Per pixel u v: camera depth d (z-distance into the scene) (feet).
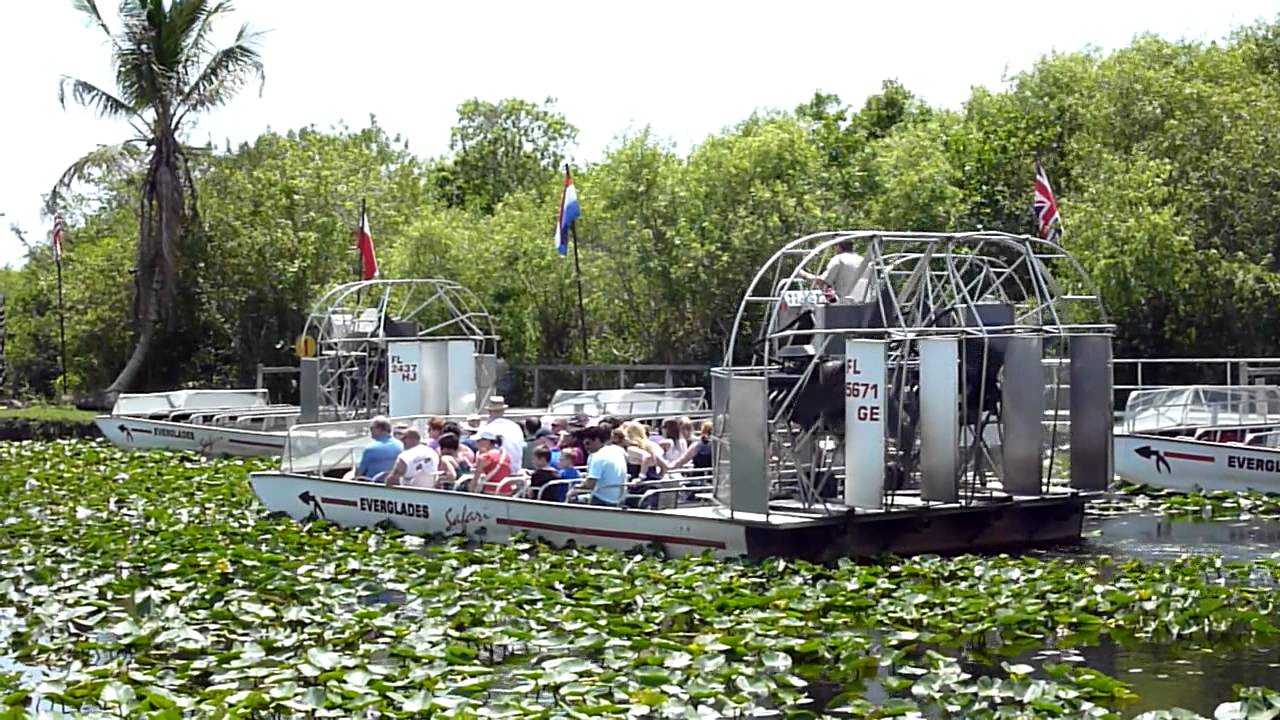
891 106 176.14
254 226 143.84
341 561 50.85
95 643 38.65
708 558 49.49
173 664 37.45
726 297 113.80
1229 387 77.77
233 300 141.69
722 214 115.55
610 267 119.65
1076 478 56.24
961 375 54.95
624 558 50.52
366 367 89.86
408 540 56.80
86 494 71.92
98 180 150.51
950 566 47.80
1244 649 38.55
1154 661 37.32
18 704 33.35
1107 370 55.47
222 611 42.11
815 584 46.39
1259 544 55.88
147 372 144.05
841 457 54.65
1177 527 60.54
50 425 115.65
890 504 52.21
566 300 124.16
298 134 165.89
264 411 106.93
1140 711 32.71
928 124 140.46
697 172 116.78
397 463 60.75
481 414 88.58
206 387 142.41
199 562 50.42
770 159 116.47
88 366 149.18
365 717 31.55
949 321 58.44
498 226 129.70
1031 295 112.06
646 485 57.77
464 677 34.83
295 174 147.54
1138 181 105.40
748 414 50.93
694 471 60.80
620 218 118.83
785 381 53.06
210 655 38.06
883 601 42.83
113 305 146.61
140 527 60.34
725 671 34.88
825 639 37.73
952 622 40.42
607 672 35.01
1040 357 54.75
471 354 86.58
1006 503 53.93
